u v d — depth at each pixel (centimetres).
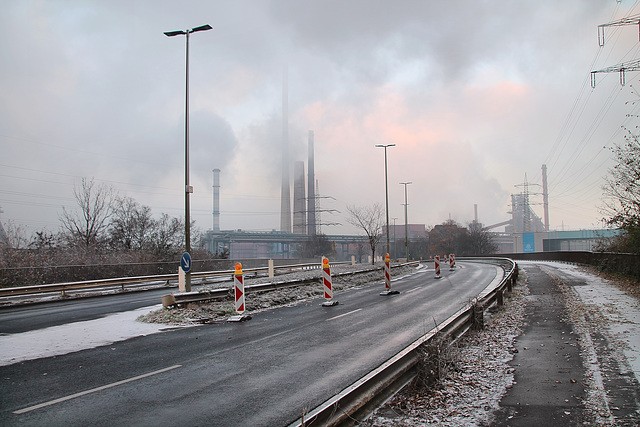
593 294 1739
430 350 693
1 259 2575
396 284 2645
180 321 1342
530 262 5200
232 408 595
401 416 553
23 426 530
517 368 778
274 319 1402
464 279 2883
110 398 638
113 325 1292
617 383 684
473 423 539
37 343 1033
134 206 4266
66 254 3097
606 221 2345
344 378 731
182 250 4212
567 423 540
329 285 1741
